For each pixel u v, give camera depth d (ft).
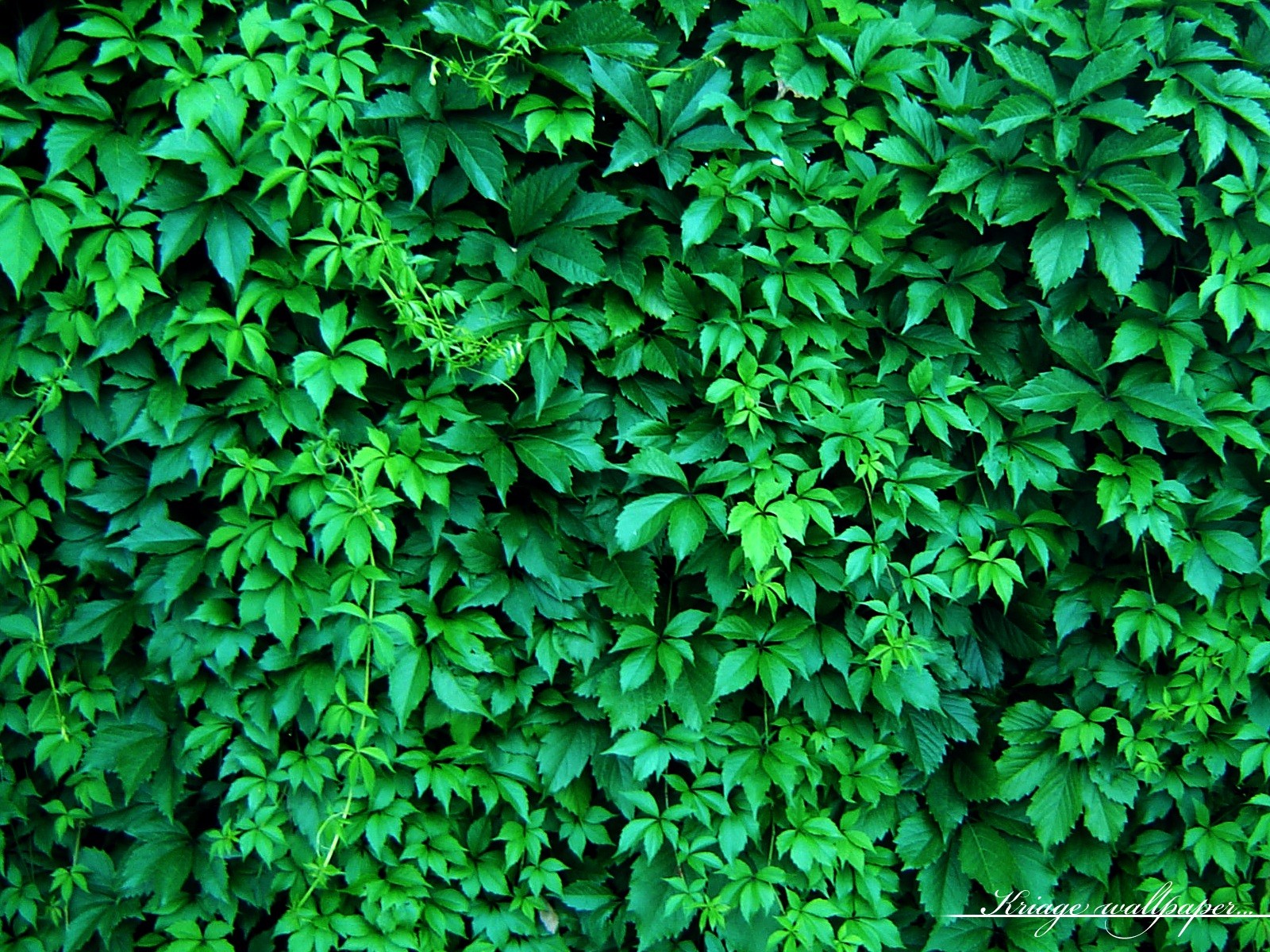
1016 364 7.70
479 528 7.07
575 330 6.95
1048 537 7.63
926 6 7.45
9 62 6.17
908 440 7.34
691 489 7.18
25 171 6.33
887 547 7.43
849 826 7.53
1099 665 7.88
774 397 7.13
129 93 6.49
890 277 7.39
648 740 7.16
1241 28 7.71
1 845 7.27
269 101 6.27
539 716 7.45
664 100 6.97
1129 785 7.81
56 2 6.45
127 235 6.31
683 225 6.83
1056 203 7.24
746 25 6.97
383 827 6.98
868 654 7.37
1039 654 7.93
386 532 6.55
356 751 6.68
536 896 7.43
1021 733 7.88
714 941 7.54
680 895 7.17
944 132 7.45
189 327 6.40
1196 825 8.05
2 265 6.05
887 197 7.43
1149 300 7.47
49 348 6.55
